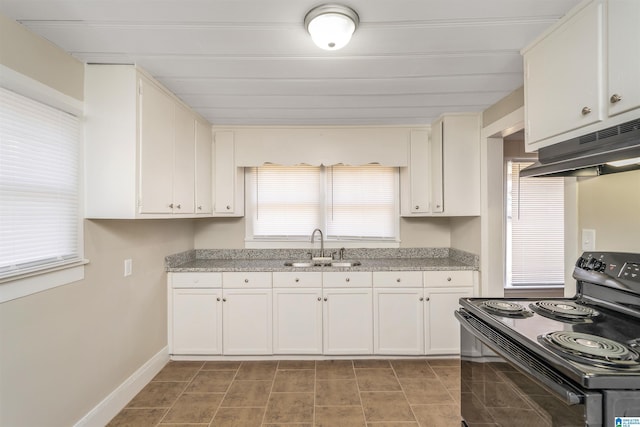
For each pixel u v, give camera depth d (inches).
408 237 135.7
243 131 123.4
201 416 81.0
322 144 123.0
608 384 33.4
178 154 94.1
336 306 111.4
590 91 47.2
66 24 57.8
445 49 66.8
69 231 68.4
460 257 122.6
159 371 104.6
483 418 54.6
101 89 72.5
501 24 57.6
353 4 51.9
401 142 122.3
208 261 130.5
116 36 62.1
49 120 63.6
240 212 129.6
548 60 56.8
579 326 49.7
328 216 136.9
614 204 58.6
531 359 41.9
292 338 111.5
